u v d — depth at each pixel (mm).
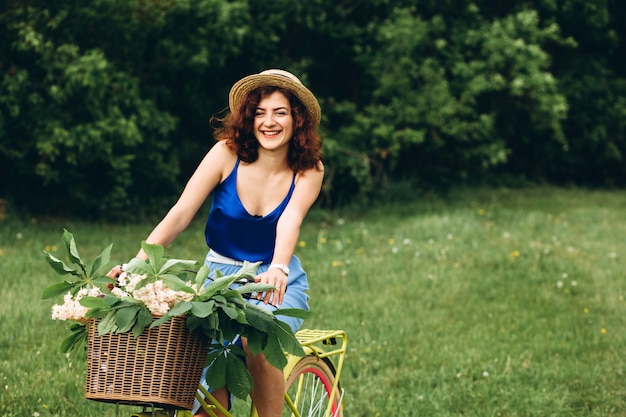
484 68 15820
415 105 14898
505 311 7742
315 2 14602
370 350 6262
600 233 11922
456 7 16797
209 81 13914
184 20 12820
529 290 8430
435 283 8586
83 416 4562
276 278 3158
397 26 14711
